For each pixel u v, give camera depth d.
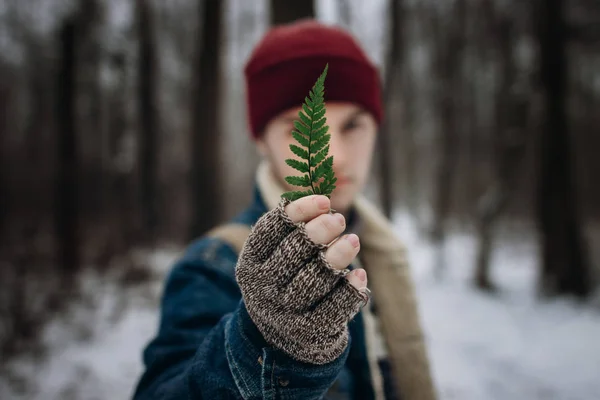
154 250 15.16
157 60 16.92
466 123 21.23
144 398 0.87
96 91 14.71
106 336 6.56
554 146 10.76
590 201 23.73
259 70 1.27
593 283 11.28
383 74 12.95
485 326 8.02
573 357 6.22
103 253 12.94
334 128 1.22
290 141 1.24
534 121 11.27
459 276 13.99
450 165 18.80
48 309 7.42
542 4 11.00
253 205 1.36
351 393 1.17
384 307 1.43
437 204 18.94
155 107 16.05
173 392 0.79
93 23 12.95
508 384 5.44
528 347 6.78
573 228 10.46
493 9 13.46
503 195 11.82
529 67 11.88
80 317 7.32
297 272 0.58
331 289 0.60
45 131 21.08
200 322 0.98
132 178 16.84
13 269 10.23
